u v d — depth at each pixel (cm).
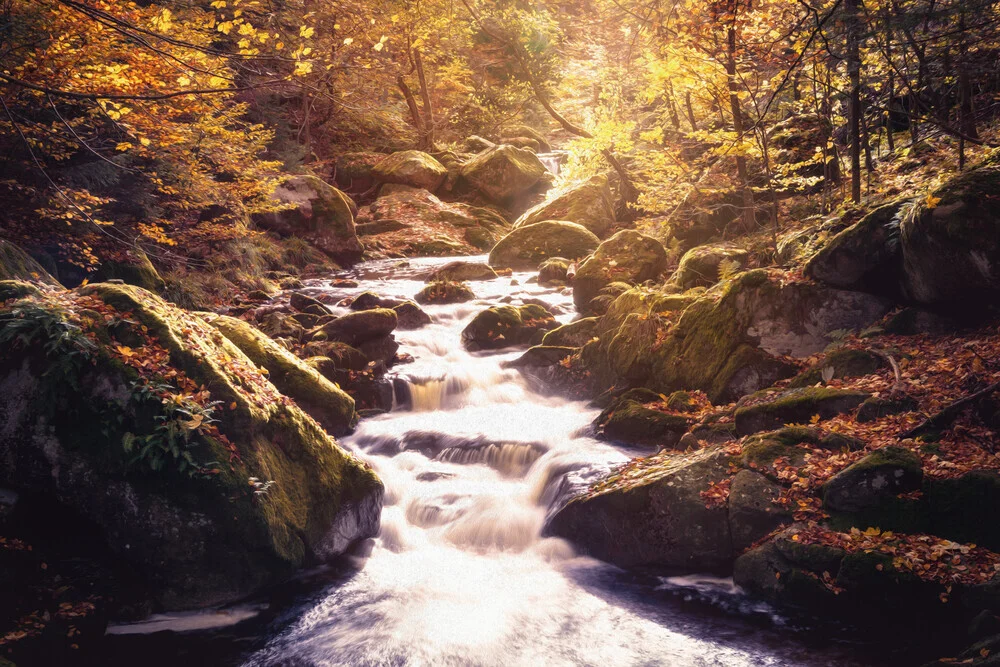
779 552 635
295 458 741
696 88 1320
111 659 583
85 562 642
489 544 787
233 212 1471
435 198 2286
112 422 638
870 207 993
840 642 578
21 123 979
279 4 848
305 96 1978
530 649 596
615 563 730
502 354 1215
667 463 770
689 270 1163
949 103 1173
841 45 816
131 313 707
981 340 767
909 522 613
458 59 2755
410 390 1098
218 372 705
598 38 1972
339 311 1375
